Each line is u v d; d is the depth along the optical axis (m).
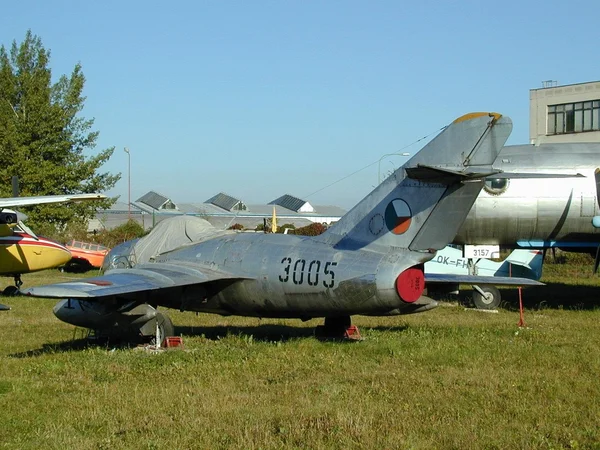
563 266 35.44
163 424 7.69
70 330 15.02
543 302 21.69
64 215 44.16
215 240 13.80
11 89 47.25
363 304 11.56
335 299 11.77
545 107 52.50
